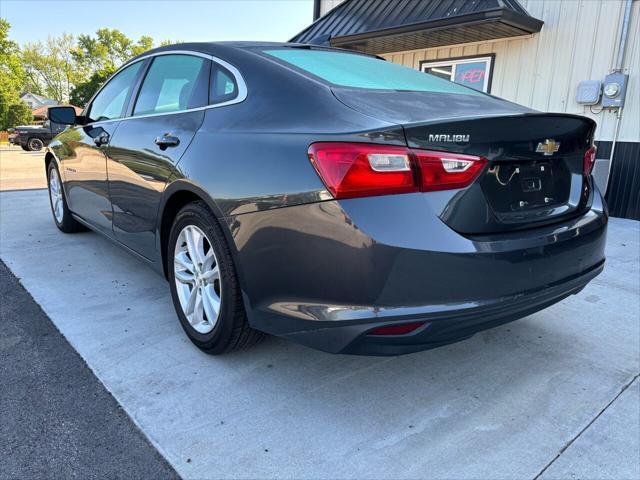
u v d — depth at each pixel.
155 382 2.29
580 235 2.20
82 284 3.47
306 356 2.57
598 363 2.60
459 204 1.80
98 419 2.02
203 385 2.28
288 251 1.90
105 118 3.62
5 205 6.36
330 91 2.09
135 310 3.05
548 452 1.92
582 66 6.33
